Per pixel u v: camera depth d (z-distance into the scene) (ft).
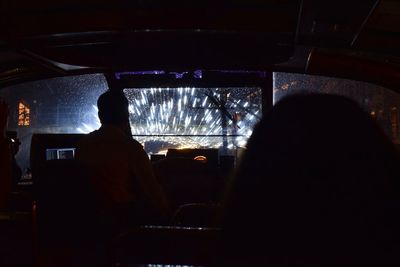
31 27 15.84
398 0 13.51
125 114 12.68
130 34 16.37
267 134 3.27
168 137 21.22
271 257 3.20
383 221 3.13
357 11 13.97
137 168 12.28
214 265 3.33
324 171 3.18
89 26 15.33
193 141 21.16
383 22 15.38
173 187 14.39
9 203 12.62
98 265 9.46
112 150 12.19
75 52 18.86
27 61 19.20
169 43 19.08
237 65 19.44
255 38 16.83
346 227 3.14
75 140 17.53
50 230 9.68
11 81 20.92
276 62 19.13
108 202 10.20
